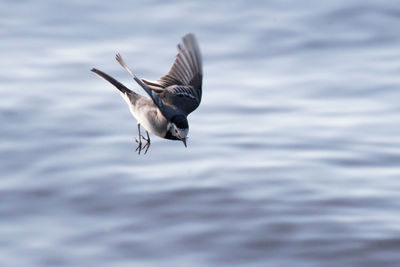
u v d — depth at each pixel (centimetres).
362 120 1869
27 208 1551
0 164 1691
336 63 2222
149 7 2683
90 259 1398
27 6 2678
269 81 2109
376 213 1505
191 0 2752
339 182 1609
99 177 1644
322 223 1480
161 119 878
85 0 2741
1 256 1409
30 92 2011
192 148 1766
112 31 2455
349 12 2572
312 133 1809
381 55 2267
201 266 1374
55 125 1845
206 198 1568
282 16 2562
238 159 1709
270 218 1502
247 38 2395
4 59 2228
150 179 1638
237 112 1930
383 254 1389
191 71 947
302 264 1376
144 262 1389
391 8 2578
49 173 1659
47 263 1388
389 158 1691
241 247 1425
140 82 836
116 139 1795
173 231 1473
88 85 2061
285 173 1645
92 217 1520
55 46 2330
